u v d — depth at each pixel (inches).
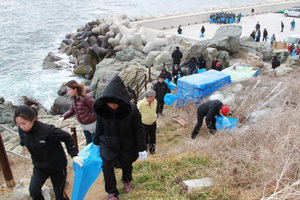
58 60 1023.0
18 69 957.8
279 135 189.9
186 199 138.0
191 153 189.3
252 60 624.4
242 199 133.3
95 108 123.5
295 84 321.1
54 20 1990.7
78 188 137.8
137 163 179.9
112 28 956.0
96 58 895.7
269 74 534.6
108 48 906.1
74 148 130.8
